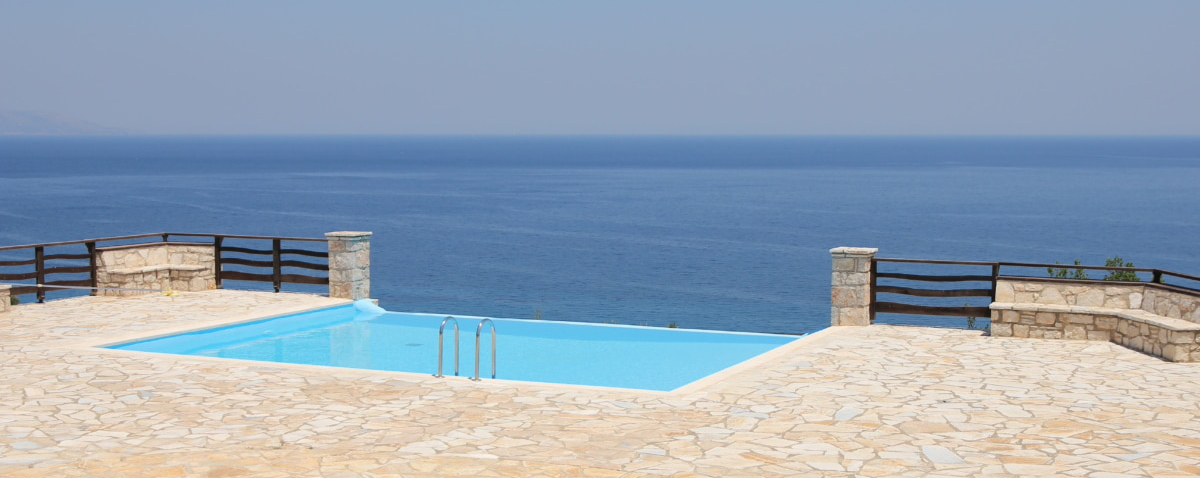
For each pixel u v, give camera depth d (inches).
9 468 306.5
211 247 768.9
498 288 1900.8
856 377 449.7
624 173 7116.1
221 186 5187.0
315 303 704.4
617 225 3233.3
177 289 758.5
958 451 328.5
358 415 378.3
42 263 695.1
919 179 6195.9
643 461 317.4
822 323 1509.6
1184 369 467.8
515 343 599.8
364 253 735.1
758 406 393.1
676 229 3107.8
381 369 520.1
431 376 449.7
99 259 729.0
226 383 432.8
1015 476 301.1
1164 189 5049.2
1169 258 2429.9
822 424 365.1
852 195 4687.5
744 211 3789.4
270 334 618.5
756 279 2048.5
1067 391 420.5
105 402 397.7
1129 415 378.0
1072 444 336.8
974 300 1814.7
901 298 1871.3
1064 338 549.6
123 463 312.5
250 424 363.9
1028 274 2178.9
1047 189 5098.4
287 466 310.2
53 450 327.9
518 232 3002.0
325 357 552.1
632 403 399.5
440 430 356.2
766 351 574.6
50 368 463.8
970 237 2886.3
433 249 2571.4
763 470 308.0
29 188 4877.0
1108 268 557.6
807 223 3307.1
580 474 303.3
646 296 1806.1
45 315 641.6
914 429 357.4
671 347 586.9
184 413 380.5
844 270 599.5
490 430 356.2
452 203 4148.6
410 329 642.2
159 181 5620.1
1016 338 554.6
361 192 4810.5
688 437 346.6
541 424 364.5
